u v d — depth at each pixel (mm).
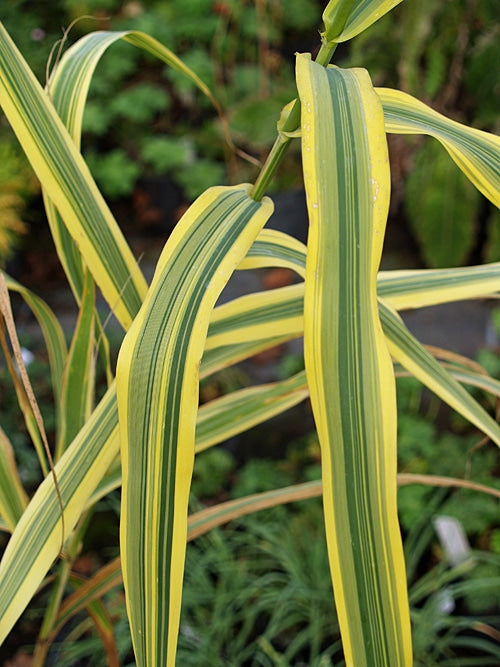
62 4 4496
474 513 2164
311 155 544
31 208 3703
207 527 896
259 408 900
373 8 603
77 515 721
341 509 539
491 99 3100
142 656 601
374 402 539
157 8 4590
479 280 824
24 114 760
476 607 1931
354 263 540
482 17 2912
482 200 3381
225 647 1832
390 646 546
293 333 803
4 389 2516
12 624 678
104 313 2961
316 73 577
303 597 1859
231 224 637
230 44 4461
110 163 3955
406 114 649
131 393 584
